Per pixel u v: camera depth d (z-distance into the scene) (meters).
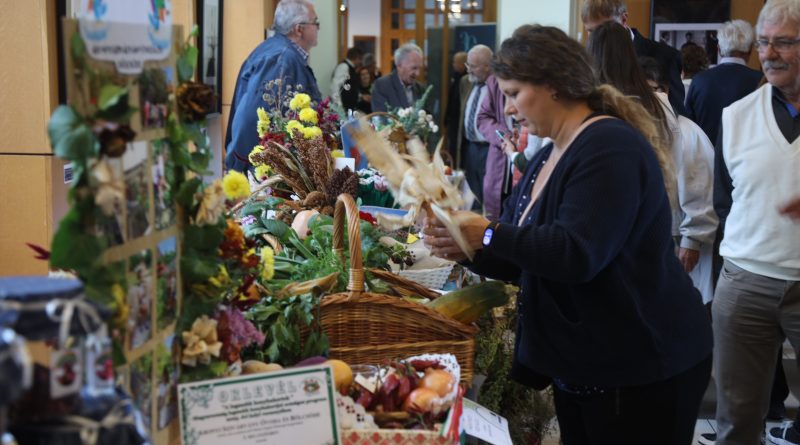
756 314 3.18
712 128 4.88
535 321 2.17
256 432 1.44
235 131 5.00
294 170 3.55
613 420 2.17
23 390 0.87
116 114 1.20
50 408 0.99
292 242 2.73
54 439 0.97
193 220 1.51
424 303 2.34
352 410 1.59
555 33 2.07
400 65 8.35
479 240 2.00
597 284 2.06
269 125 4.02
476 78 7.72
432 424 1.65
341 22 10.91
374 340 2.11
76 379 1.00
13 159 3.59
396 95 8.38
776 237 3.07
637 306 2.07
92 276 1.19
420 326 2.12
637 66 3.30
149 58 1.34
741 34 4.84
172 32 1.43
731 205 3.31
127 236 1.28
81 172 1.16
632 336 2.08
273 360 1.89
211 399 1.42
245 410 1.43
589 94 2.11
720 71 4.88
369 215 3.04
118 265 1.25
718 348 3.33
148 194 1.34
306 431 1.46
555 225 1.96
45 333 0.95
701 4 7.71
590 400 2.19
